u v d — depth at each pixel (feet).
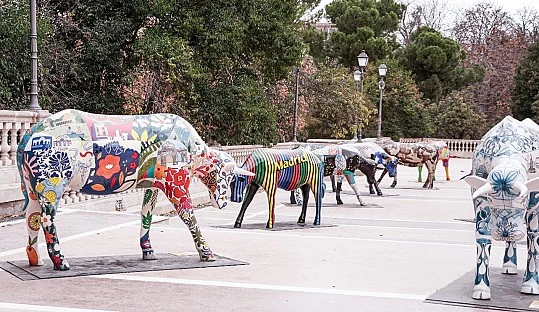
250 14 79.10
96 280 30.01
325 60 162.20
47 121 31.22
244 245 40.65
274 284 29.99
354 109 126.00
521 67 182.60
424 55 182.70
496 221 26.61
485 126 172.45
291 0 83.51
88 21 76.38
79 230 43.27
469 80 189.67
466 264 35.99
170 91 76.48
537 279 28.96
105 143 31.63
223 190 35.83
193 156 34.55
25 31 63.26
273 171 48.96
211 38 75.10
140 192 62.28
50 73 74.38
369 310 26.02
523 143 27.86
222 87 79.56
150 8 73.82
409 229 50.98
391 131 165.17
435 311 26.08
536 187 26.27
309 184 51.13
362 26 178.91
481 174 28.50
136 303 26.27
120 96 77.61
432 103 178.70
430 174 90.68
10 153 49.29
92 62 75.41
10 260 33.78
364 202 70.95
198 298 27.25
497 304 27.14
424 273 33.30
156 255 35.78
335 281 30.91
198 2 76.28
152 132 33.19
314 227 50.37
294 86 114.11
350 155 67.15
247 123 81.41
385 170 90.99
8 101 65.26
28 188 31.63
